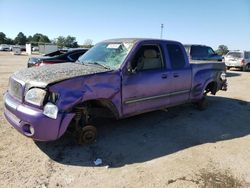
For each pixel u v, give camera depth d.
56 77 3.83
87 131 4.31
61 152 4.07
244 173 3.69
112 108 4.46
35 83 3.74
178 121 5.94
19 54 49.00
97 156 4.01
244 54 20.56
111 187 3.22
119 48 4.88
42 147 4.20
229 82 13.27
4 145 4.18
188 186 3.30
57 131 3.74
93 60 5.00
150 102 5.09
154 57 5.11
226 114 6.76
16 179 3.27
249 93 10.10
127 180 3.39
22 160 3.75
